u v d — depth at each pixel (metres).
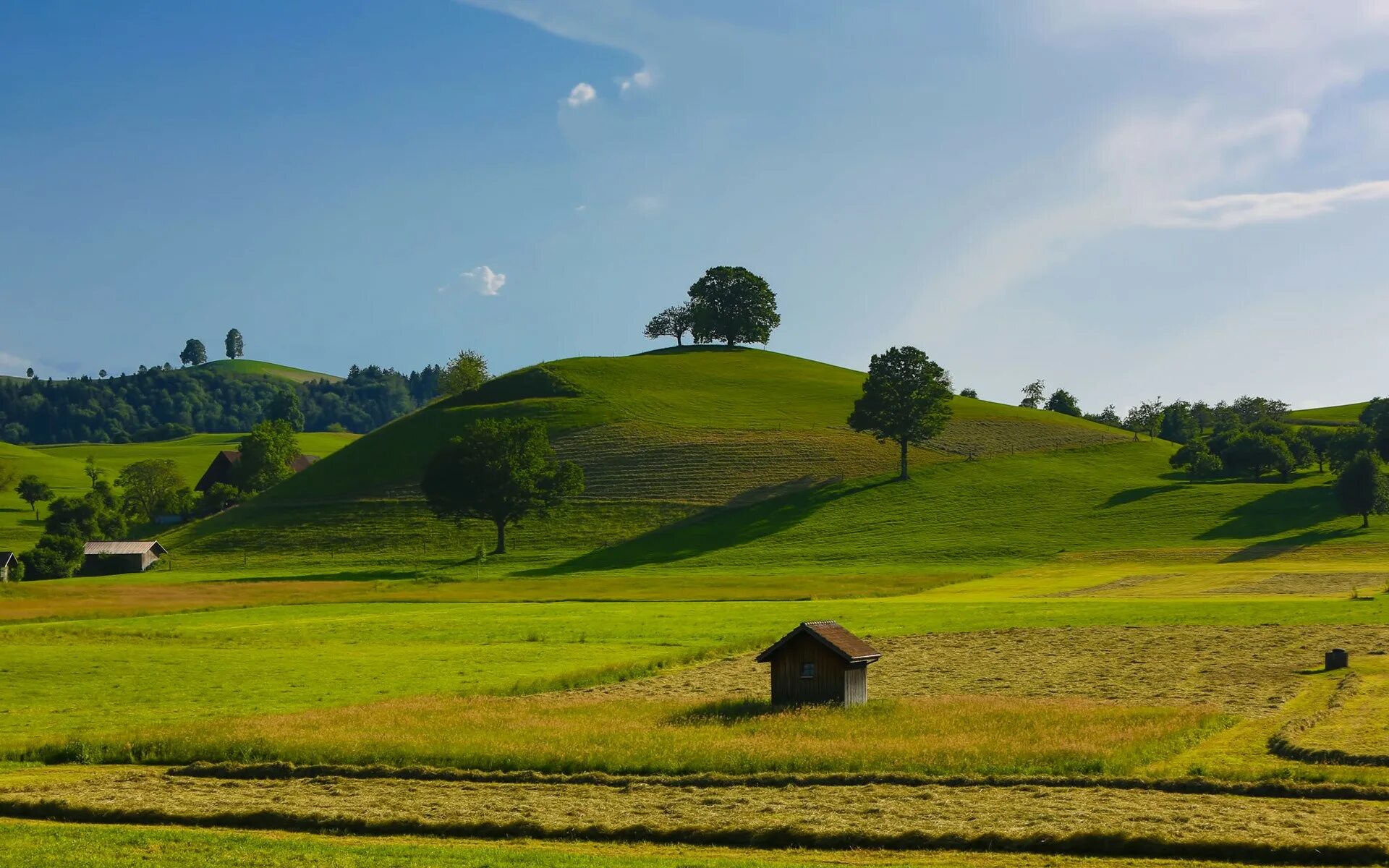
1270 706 46.12
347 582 121.19
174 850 26.78
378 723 43.81
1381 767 34.47
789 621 81.06
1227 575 109.44
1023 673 57.84
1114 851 26.98
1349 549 123.19
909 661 63.47
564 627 80.44
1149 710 44.44
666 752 37.84
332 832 30.28
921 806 31.20
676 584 111.50
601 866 25.11
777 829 28.61
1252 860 26.33
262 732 41.88
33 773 37.44
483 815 30.97
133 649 70.56
